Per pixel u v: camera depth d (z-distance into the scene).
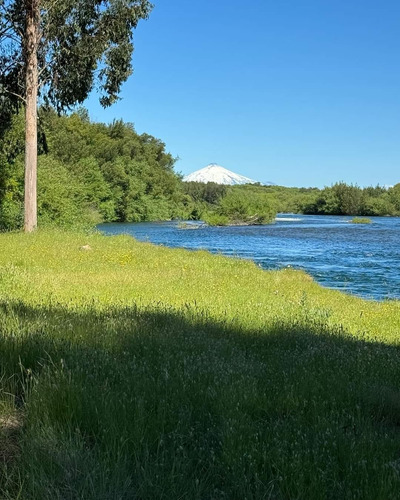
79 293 10.24
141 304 9.06
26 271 13.11
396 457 3.25
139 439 3.09
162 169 102.44
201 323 7.42
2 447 3.06
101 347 5.38
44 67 26.75
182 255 20.97
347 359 5.70
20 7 25.53
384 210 124.88
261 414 3.89
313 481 2.70
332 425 3.56
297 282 16.09
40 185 33.81
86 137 91.69
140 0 26.16
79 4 25.50
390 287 19.42
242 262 20.17
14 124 32.38
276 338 6.95
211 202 143.88
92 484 2.56
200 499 2.58
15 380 4.11
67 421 3.27
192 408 3.70
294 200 148.75
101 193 79.12
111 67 26.61
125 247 21.95
